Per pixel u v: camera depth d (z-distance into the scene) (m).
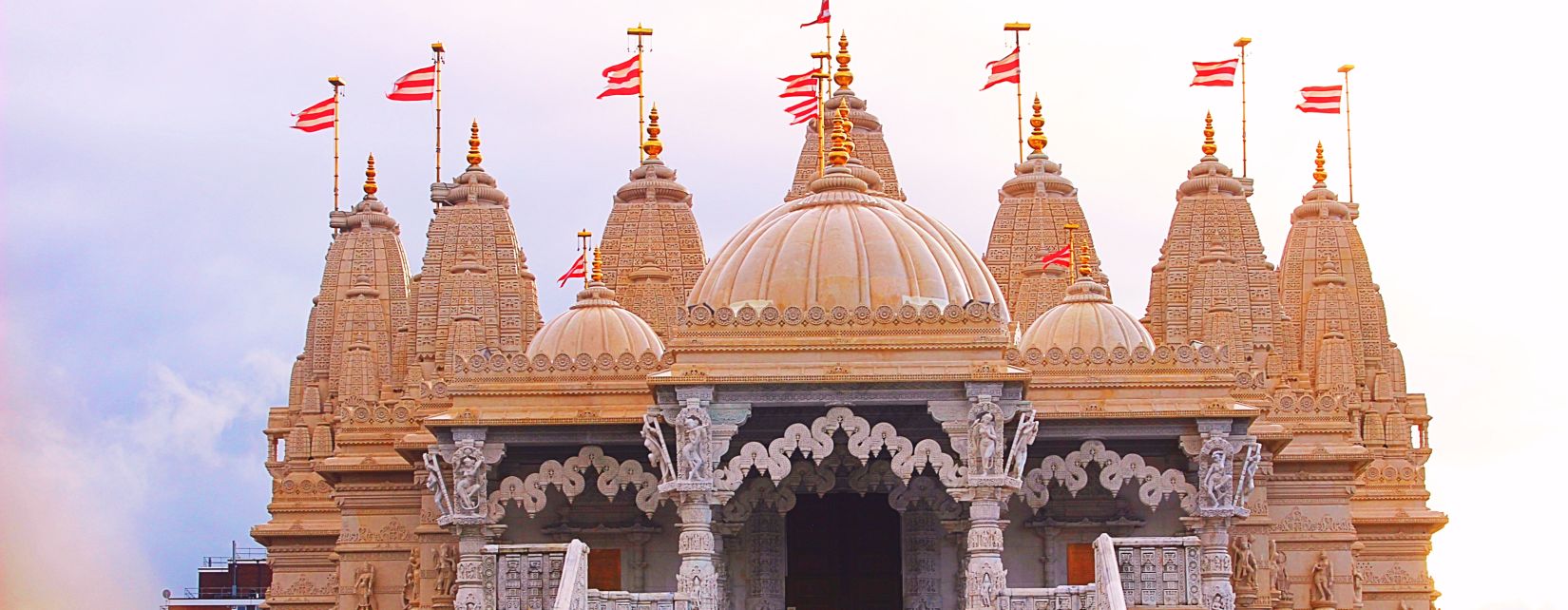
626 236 87.31
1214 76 85.62
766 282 56.72
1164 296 87.06
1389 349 94.69
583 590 50.12
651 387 54.38
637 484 57.06
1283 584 64.12
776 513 59.47
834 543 61.91
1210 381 57.75
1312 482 65.38
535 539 59.44
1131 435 57.66
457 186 85.56
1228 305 81.19
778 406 54.38
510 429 57.12
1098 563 50.38
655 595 52.16
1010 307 87.81
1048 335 63.06
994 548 53.16
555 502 59.69
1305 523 65.25
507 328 83.62
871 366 54.00
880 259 56.72
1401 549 75.88
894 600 61.56
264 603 77.88
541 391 57.78
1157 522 59.34
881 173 88.56
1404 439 82.06
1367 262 93.19
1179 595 51.03
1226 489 57.12
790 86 77.69
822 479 58.41
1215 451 57.00
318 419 83.81
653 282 81.94
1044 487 57.72
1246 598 61.88
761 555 59.25
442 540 63.50
